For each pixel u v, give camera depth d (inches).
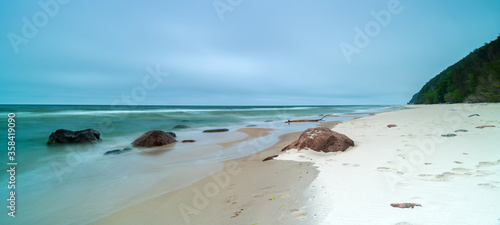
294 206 138.5
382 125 518.6
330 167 217.5
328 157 261.7
